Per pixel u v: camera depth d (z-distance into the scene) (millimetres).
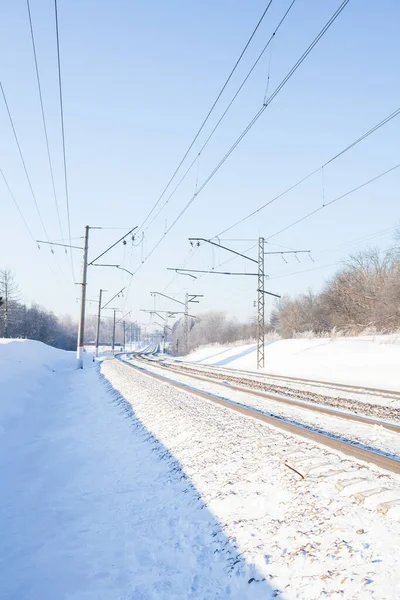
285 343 37062
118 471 7945
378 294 39844
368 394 15711
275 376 24562
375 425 8953
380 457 5922
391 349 25406
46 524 5914
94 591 4305
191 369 32156
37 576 4645
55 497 6953
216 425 9305
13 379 18125
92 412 14594
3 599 4242
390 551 3629
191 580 4211
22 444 10430
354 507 4520
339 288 47938
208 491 6027
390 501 4383
